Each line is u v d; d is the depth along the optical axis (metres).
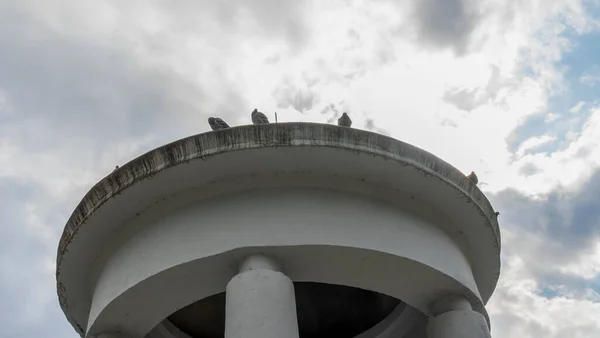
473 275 11.98
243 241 9.41
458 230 11.19
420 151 10.23
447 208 10.82
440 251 10.44
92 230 10.64
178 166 9.85
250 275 9.05
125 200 10.28
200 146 9.77
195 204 10.13
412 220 10.45
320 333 13.70
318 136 9.77
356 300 12.93
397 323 12.55
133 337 10.84
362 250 9.59
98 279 11.02
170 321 12.65
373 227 9.93
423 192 10.54
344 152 9.85
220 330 12.99
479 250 11.57
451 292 10.48
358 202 10.14
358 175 10.20
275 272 9.18
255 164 9.92
